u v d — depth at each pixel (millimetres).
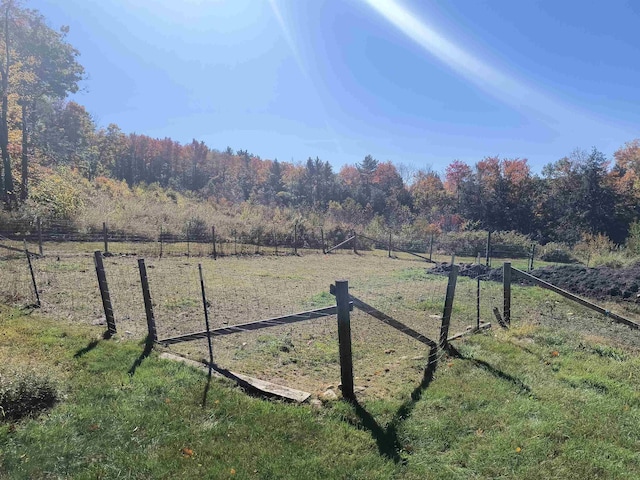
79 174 32219
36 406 3418
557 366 4766
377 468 2912
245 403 3703
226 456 2957
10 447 2906
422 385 4246
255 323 4594
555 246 23953
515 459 3020
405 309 8039
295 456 2992
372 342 5957
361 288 10695
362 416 3580
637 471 2898
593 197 43156
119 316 6672
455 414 3633
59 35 25234
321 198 58219
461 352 5203
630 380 4379
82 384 3910
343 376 3895
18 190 23234
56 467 2750
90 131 47688
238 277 11617
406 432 3357
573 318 7387
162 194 36344
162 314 7027
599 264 18172
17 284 8180
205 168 76688
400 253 24000
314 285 11008
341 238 25219
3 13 21859
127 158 70188
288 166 75250
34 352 4590
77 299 7488
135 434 3164
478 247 24953
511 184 47875
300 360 5152
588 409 3717
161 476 2719
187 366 4488
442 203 52219
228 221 22969
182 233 20250
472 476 2855
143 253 15477
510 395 3998
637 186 42875
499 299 8961
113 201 24453
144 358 4641
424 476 2846
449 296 5129
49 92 26531
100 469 2754
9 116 25578
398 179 65438
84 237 17109
